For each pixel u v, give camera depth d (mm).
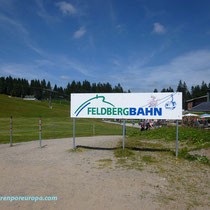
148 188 4012
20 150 8586
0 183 4383
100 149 8445
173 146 9258
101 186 4145
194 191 3863
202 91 109812
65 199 3553
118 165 5770
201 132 11719
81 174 4980
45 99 146750
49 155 7391
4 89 135750
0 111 54281
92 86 158500
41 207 3266
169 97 7258
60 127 25453
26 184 4309
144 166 5633
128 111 7742
